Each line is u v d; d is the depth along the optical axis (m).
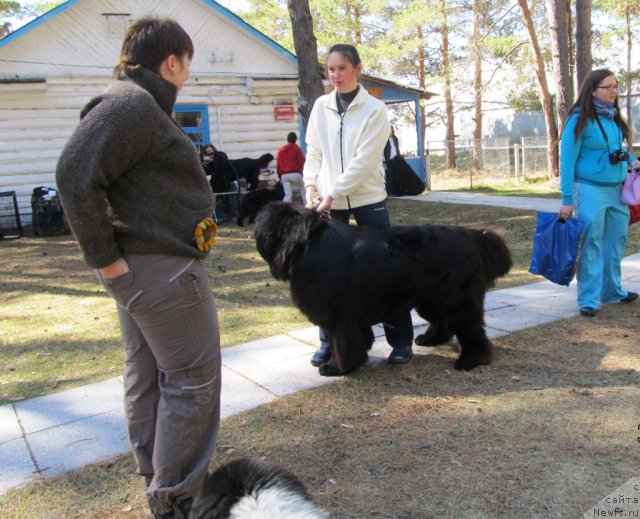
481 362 4.09
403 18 20.88
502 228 10.00
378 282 3.79
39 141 12.96
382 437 3.20
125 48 2.25
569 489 2.64
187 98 14.17
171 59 2.24
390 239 3.87
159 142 2.09
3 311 6.38
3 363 4.77
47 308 6.43
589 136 4.87
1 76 12.36
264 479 1.82
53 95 12.92
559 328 4.80
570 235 4.91
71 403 3.88
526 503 2.56
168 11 13.70
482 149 20.33
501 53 23.16
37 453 3.23
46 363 4.71
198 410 2.31
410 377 3.98
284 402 3.70
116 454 3.20
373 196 4.13
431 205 13.59
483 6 23.19
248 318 5.65
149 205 2.14
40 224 11.57
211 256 8.90
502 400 3.56
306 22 11.75
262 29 25.61
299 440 3.22
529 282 6.41
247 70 14.70
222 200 12.23
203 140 14.49
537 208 11.92
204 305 2.29
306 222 3.74
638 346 4.31
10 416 3.73
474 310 4.01
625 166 5.01
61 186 1.95
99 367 4.56
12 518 2.67
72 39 12.91
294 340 4.93
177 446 2.30
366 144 3.89
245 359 4.52
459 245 3.97
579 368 3.98
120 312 2.46
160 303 2.18
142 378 2.47
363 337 3.91
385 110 3.97
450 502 2.60
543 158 20.50
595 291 5.06
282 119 15.20
